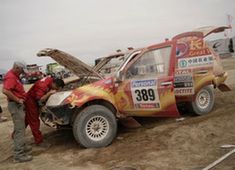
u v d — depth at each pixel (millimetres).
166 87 7664
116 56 7957
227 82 15523
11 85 6465
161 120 8867
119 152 6602
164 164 5652
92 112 7000
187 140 6867
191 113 9094
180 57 8562
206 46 9172
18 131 6668
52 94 7539
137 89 7562
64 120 7059
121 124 8789
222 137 6844
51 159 6664
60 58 7781
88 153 6727
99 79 7578
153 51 7809
